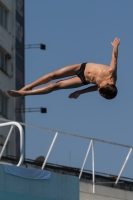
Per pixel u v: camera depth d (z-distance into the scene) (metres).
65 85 37.28
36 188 40.78
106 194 53.53
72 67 37.19
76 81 37.22
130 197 55.25
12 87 92.31
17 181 39.94
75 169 55.84
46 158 46.62
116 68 36.59
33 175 40.81
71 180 42.78
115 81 36.56
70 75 37.38
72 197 42.56
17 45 94.19
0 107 89.81
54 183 41.84
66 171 54.88
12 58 93.19
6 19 93.62
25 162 52.88
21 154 40.25
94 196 51.97
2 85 90.38
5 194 39.25
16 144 88.75
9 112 91.62
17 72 93.56
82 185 51.88
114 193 54.09
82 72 37.12
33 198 40.53
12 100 91.88
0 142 85.06
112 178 56.41
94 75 36.72
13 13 94.31
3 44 91.25
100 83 36.53
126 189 56.44
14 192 39.66
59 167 54.94
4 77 90.94
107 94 36.16
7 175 39.56
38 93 37.19
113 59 36.56
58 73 37.19
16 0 95.25
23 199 40.03
